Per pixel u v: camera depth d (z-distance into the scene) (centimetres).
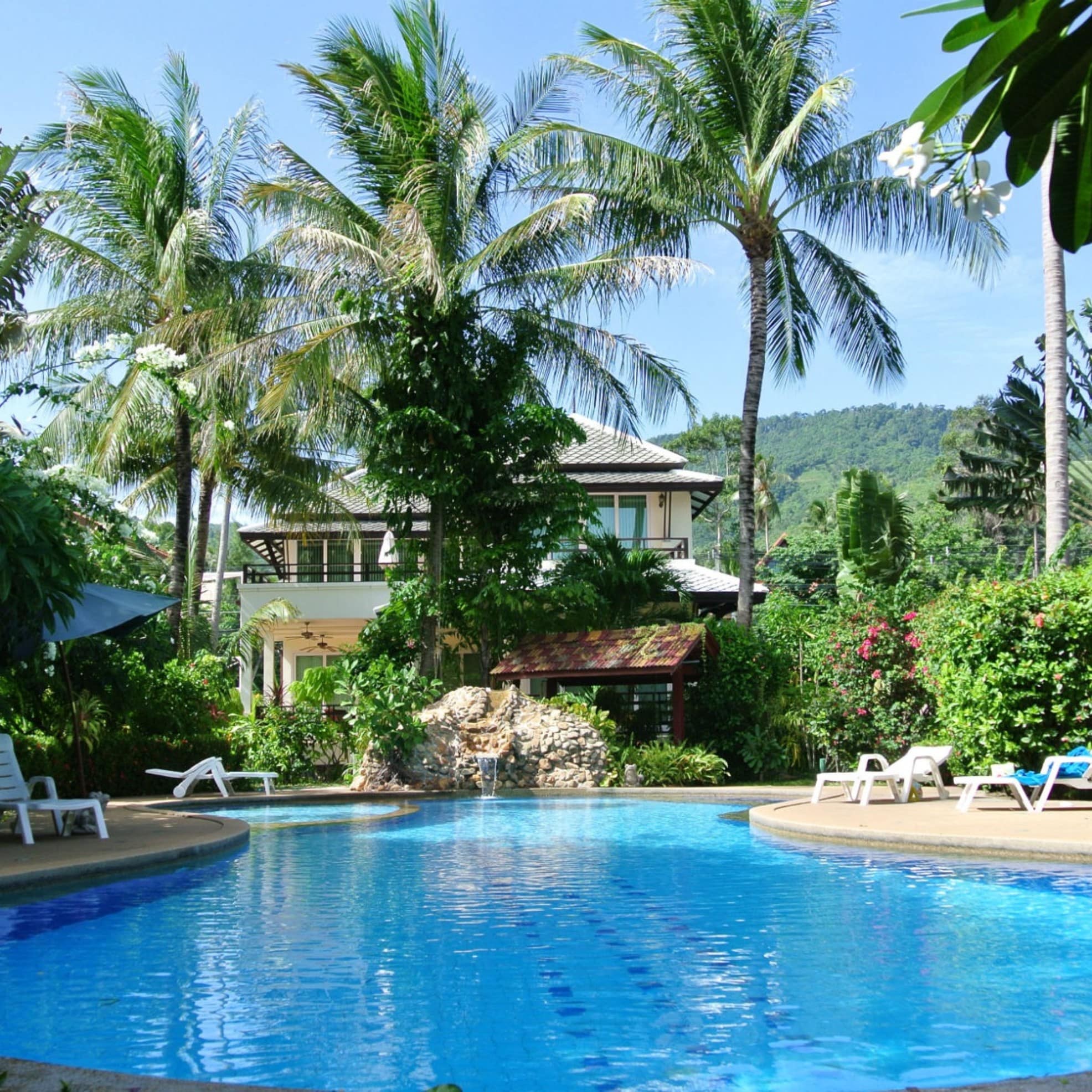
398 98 2162
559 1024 450
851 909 720
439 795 1730
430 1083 378
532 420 2150
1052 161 198
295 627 3075
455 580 2197
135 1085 336
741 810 1498
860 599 1920
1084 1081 329
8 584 855
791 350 2412
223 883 861
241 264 2231
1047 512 1731
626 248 2338
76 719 1258
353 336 2127
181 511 2234
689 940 625
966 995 491
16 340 1464
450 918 702
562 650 2106
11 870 794
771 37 2255
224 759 1933
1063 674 1294
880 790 1570
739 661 2073
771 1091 364
